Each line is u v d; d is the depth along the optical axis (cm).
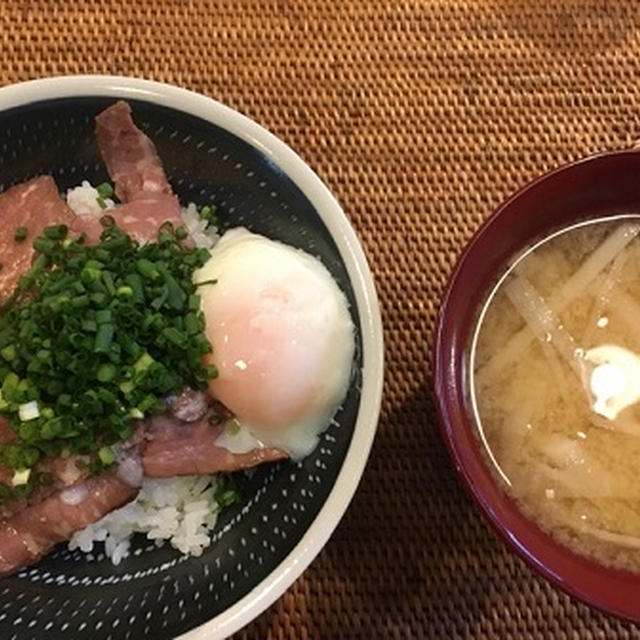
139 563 23
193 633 20
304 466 22
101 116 23
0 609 22
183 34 27
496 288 22
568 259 22
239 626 20
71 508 21
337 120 26
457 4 28
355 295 22
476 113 27
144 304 21
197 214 24
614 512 20
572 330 21
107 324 20
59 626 21
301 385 22
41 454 21
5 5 27
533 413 21
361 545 23
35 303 21
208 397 22
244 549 22
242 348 22
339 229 22
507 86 27
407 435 24
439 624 23
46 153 23
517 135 27
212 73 26
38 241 22
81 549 23
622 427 21
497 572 23
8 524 21
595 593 19
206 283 22
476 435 21
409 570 23
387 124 26
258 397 22
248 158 23
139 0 27
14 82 26
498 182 26
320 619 23
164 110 23
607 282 22
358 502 23
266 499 22
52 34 26
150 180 23
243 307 22
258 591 20
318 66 27
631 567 20
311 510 21
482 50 27
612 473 21
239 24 27
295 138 26
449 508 23
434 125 26
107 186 24
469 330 21
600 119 27
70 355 20
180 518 23
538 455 21
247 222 24
